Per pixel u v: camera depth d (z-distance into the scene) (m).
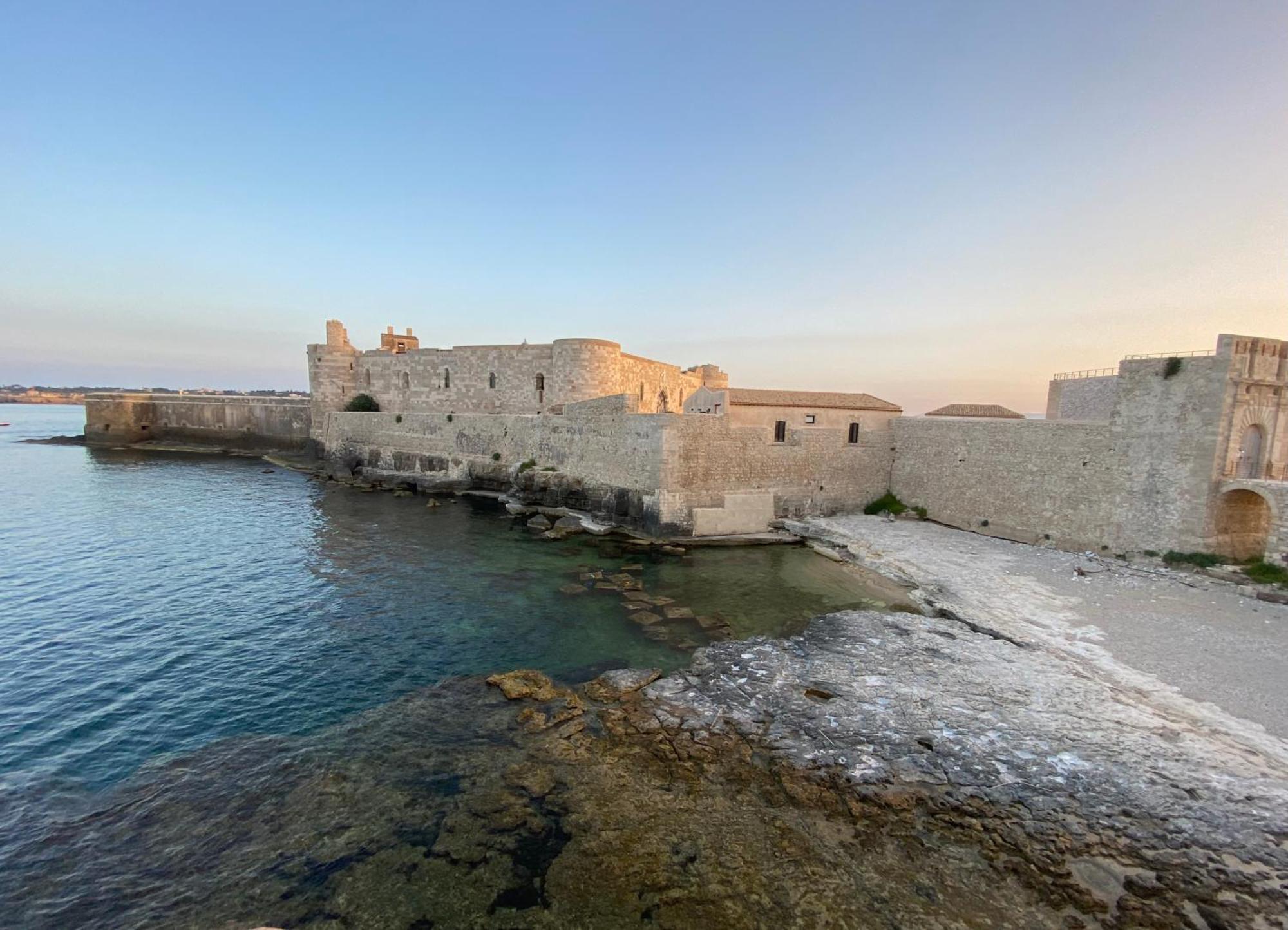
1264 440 20.75
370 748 10.97
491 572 22.59
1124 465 22.25
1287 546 18.16
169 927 7.17
